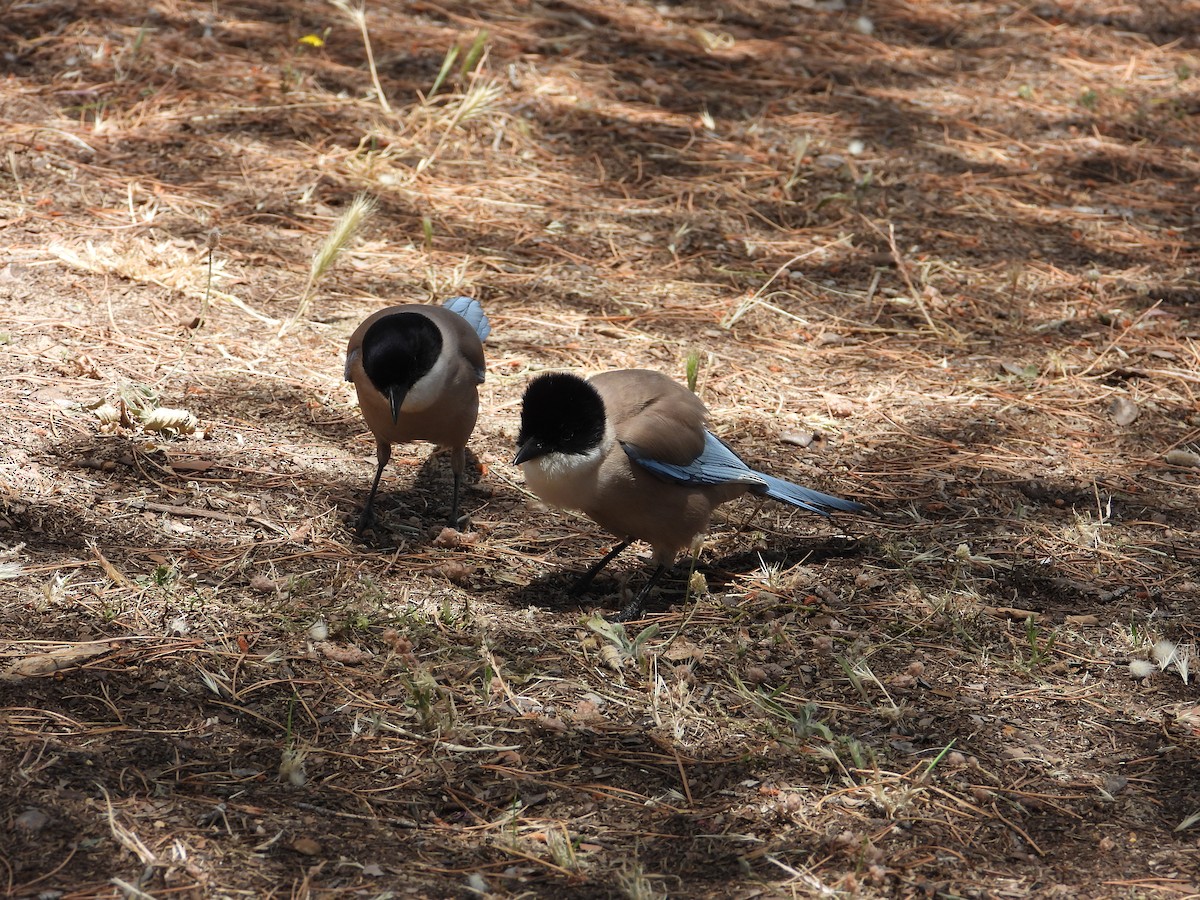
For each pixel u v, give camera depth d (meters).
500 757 7.55
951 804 7.32
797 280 14.93
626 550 10.35
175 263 13.48
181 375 11.76
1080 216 16.95
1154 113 20.45
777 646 8.89
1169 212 17.27
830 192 17.02
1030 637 8.83
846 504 9.88
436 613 9.02
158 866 6.37
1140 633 9.16
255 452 10.81
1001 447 11.97
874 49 22.05
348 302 13.47
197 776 7.09
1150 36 23.69
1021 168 18.19
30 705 7.46
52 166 15.13
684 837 6.98
